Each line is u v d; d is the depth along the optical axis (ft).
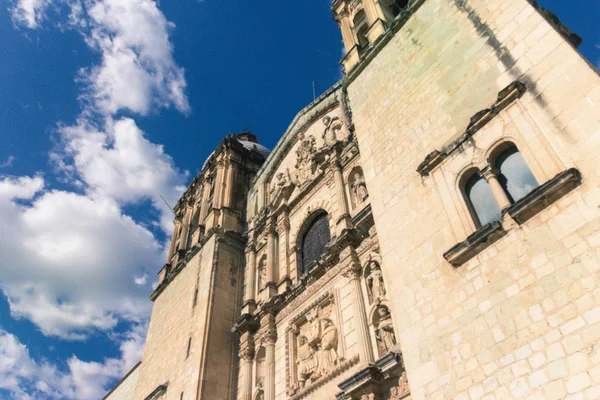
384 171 52.16
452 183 42.24
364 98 62.34
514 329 31.94
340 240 65.10
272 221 91.25
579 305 29.14
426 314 38.83
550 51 38.63
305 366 63.57
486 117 41.09
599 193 30.83
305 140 95.40
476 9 49.29
